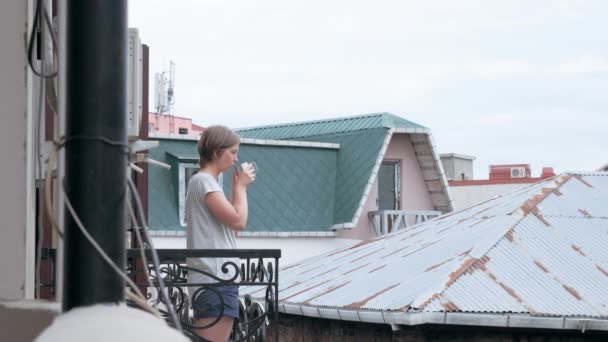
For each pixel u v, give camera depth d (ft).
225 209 17.65
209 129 18.06
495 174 126.82
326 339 47.55
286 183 97.25
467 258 46.68
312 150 100.07
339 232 98.17
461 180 125.18
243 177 18.19
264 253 18.07
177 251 17.51
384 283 47.14
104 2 7.55
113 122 7.58
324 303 46.93
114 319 6.76
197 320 17.89
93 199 7.51
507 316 41.34
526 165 127.13
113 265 7.48
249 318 19.48
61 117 8.00
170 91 126.31
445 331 42.11
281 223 95.30
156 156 89.86
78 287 7.45
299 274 57.52
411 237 57.72
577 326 41.73
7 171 13.71
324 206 98.17
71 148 7.55
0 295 13.53
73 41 7.55
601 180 58.08
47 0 14.44
